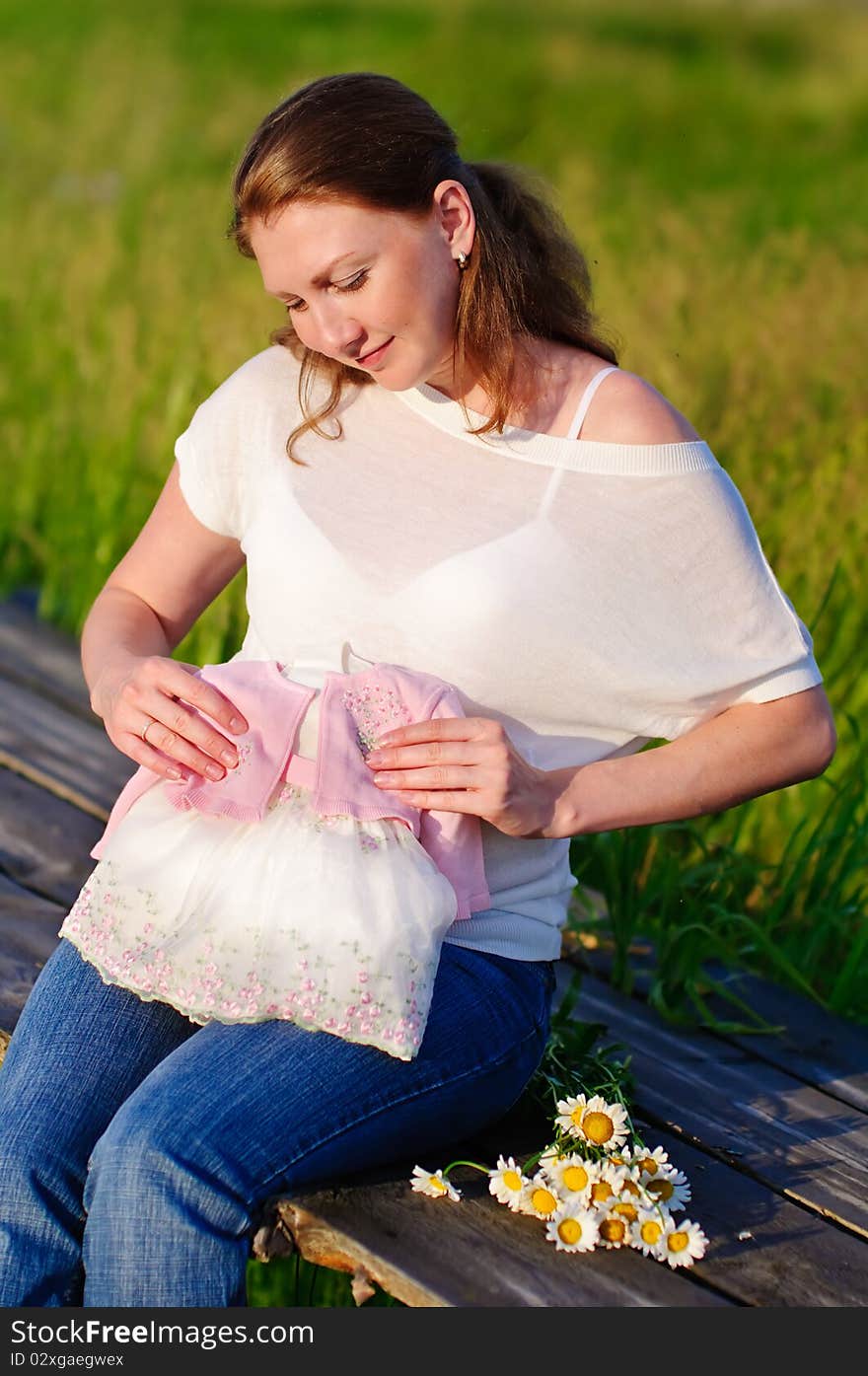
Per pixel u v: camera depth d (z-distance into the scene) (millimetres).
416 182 1719
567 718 1859
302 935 1664
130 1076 1772
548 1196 1758
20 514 4453
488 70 12180
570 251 1929
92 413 4590
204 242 6703
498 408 1819
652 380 4480
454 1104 1779
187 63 12820
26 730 3285
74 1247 1655
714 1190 1973
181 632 2113
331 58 13281
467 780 1716
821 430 4281
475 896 1780
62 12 15078
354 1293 1725
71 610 4000
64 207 7715
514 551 1810
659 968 2561
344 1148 1708
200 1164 1597
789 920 2898
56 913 2543
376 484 1880
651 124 11219
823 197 8586
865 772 2904
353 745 1752
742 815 2943
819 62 14859
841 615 3334
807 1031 2506
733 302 5492
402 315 1744
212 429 1982
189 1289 1577
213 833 1752
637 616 1815
